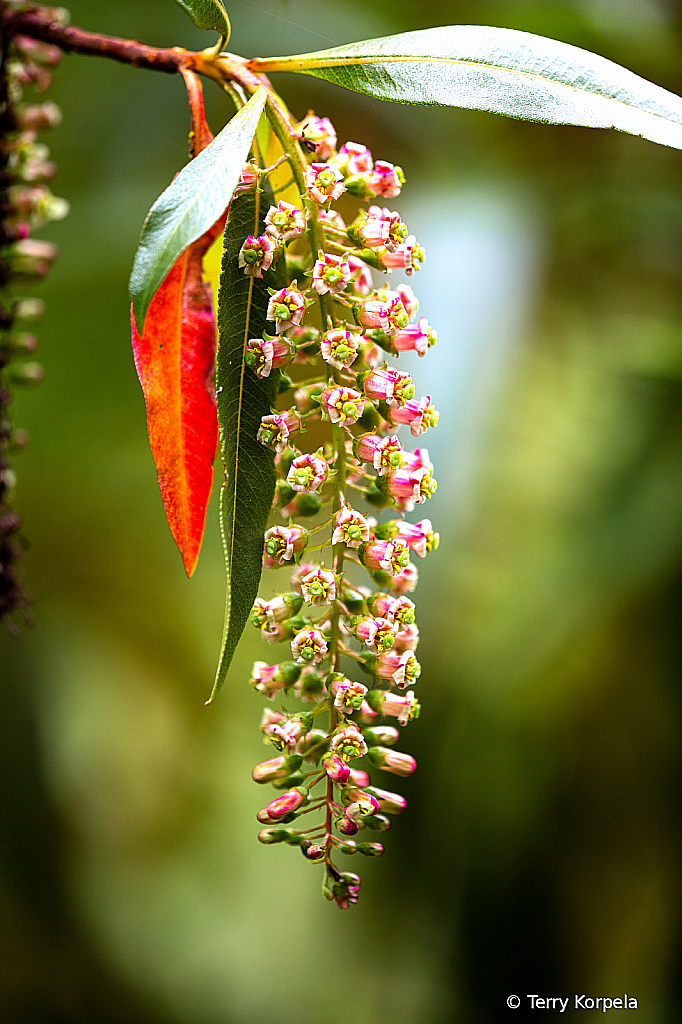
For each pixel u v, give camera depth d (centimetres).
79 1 110
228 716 162
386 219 73
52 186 115
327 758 72
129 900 173
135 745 166
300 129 74
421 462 73
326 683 73
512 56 73
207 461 74
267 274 72
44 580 135
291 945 187
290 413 72
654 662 118
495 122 118
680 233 122
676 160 121
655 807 131
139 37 113
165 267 70
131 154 117
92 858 165
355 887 73
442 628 122
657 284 125
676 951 129
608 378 121
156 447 74
